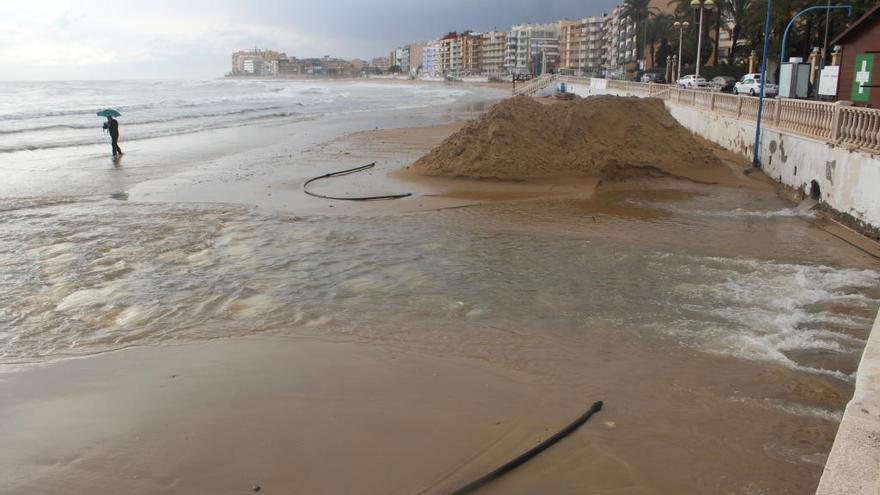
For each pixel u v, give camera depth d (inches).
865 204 478.6
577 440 201.0
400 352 270.4
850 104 558.9
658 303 329.4
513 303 328.5
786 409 221.5
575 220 528.4
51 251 422.9
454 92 5022.1
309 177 729.6
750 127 811.4
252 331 294.4
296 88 5821.9
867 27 828.6
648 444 199.3
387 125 1574.8
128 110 2108.8
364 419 215.8
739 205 604.1
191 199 604.1
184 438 205.3
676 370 251.9
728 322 303.9
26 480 184.2
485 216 538.9
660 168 706.2
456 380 244.4
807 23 1678.2
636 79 3371.1
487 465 189.3
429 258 410.9
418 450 197.2
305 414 219.5
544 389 236.5
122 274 376.5
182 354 269.9
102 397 233.3
